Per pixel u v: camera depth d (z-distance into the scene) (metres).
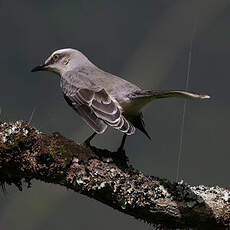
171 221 7.16
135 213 7.15
